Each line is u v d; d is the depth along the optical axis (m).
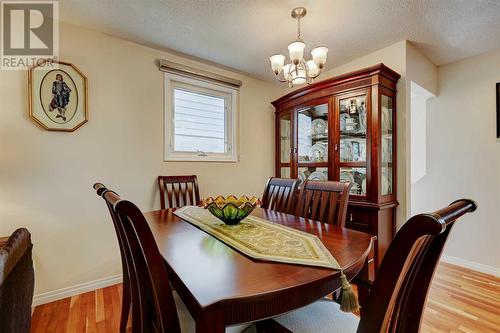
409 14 1.85
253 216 1.65
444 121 2.77
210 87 2.81
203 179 2.78
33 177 1.86
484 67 2.49
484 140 2.49
